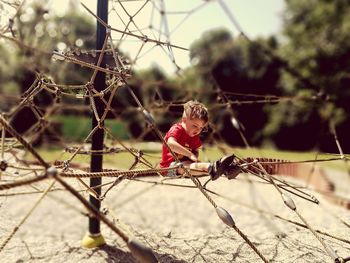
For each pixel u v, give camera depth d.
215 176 1.39
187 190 3.11
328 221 2.37
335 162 5.64
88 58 1.73
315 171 4.11
